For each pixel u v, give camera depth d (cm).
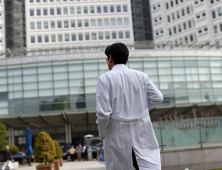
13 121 4119
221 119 1136
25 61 4200
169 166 1084
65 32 7400
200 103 4044
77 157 3192
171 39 8025
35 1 7419
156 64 4284
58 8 7494
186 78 4300
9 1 9756
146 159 242
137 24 10019
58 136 4884
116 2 7662
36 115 3909
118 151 244
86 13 7562
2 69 4206
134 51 4275
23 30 9531
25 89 4150
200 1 6994
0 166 2078
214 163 1100
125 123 247
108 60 275
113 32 7588
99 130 250
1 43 8206
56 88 4141
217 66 4409
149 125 255
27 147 3064
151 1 8838
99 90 249
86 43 7331
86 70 4181
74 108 4088
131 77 258
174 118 4050
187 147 1106
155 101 260
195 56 4375
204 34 6794
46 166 1384
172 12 8081
